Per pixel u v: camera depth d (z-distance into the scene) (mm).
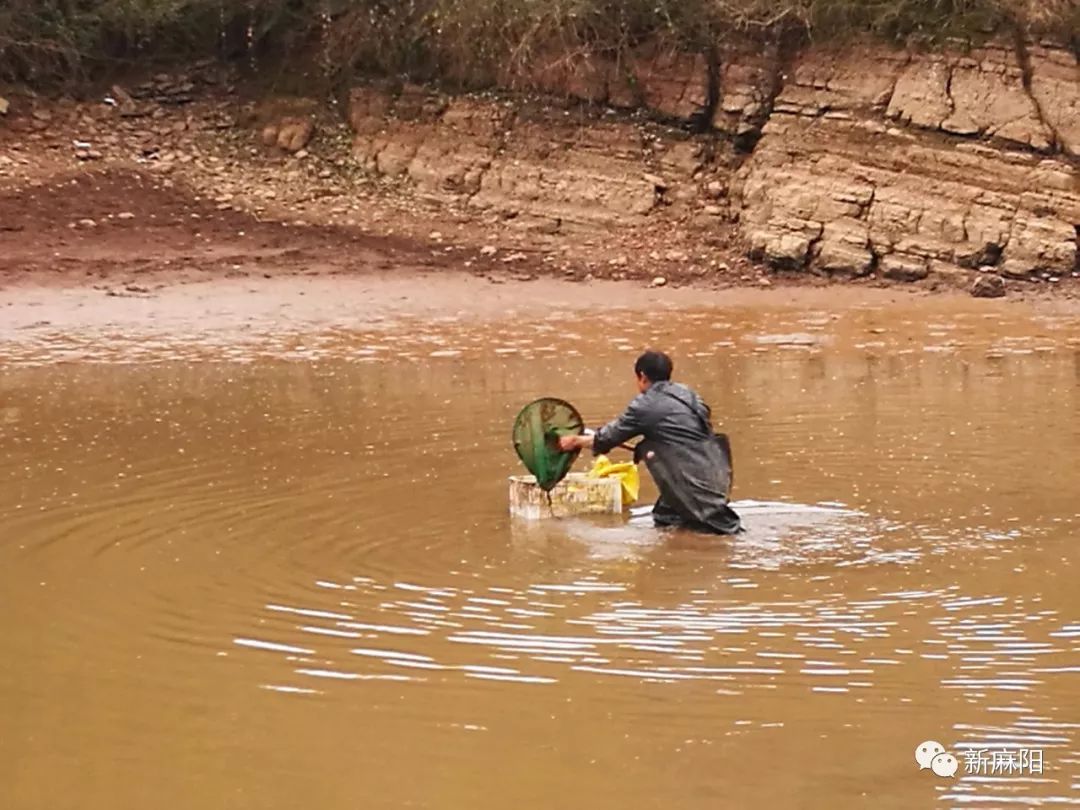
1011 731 5793
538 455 8906
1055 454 10523
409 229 20797
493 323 16828
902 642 6746
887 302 18203
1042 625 6969
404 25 22766
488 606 7246
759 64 21188
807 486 9672
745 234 20250
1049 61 19922
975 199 19453
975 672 6387
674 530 8648
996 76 19953
